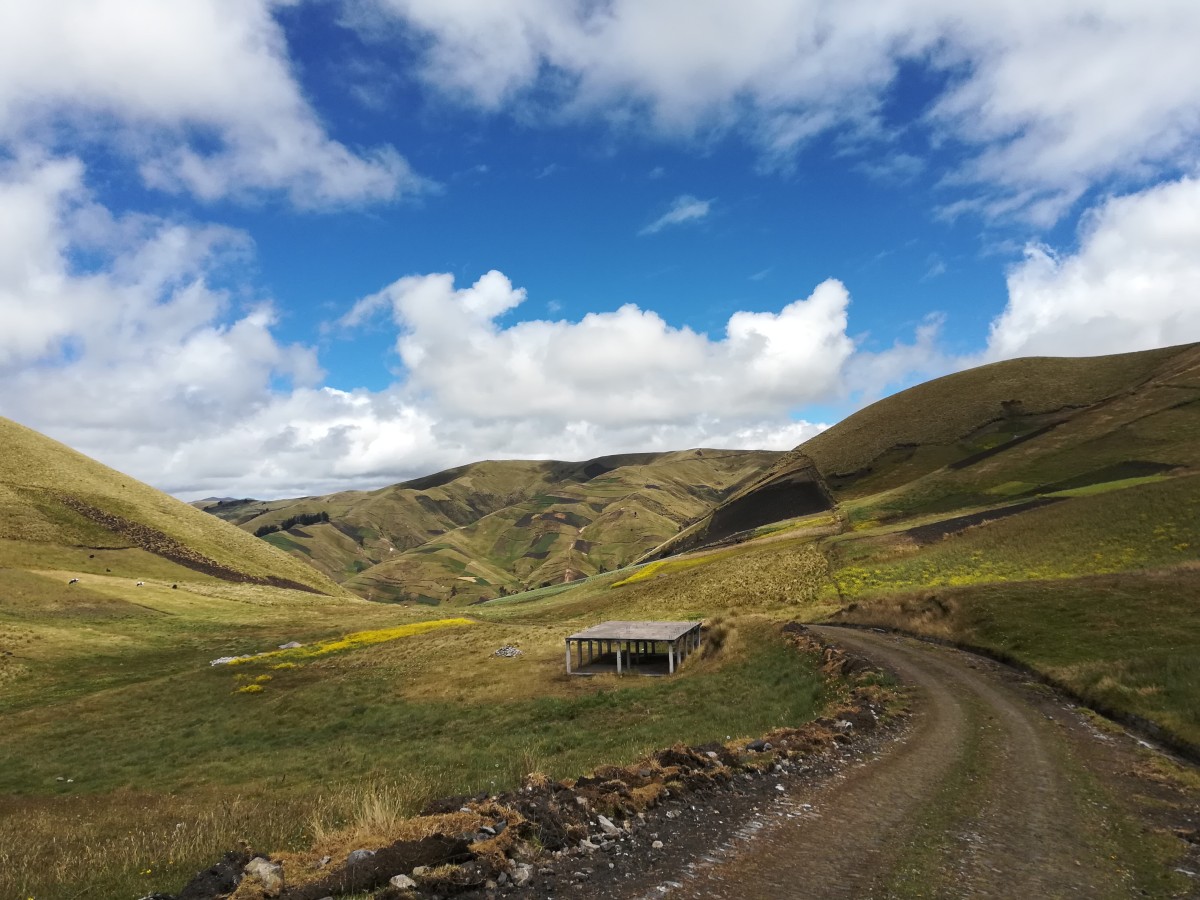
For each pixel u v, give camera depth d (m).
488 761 21.55
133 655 65.62
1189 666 19.86
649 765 12.26
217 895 7.25
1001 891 8.05
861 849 9.23
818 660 30.12
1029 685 23.66
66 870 11.01
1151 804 11.84
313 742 32.41
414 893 7.05
